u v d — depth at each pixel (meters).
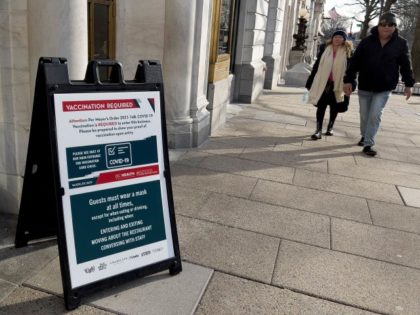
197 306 2.54
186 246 3.20
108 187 2.51
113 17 5.36
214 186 4.46
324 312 2.58
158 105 2.71
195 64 5.55
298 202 4.24
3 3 3.06
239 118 8.24
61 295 2.53
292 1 18.56
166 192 2.77
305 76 15.21
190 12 5.18
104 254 2.49
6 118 3.27
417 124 9.44
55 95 2.30
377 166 5.73
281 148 6.23
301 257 3.18
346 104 7.02
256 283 2.81
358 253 3.31
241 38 9.73
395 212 4.19
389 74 5.84
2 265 2.78
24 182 2.74
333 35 6.55
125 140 2.57
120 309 2.45
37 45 3.10
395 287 2.89
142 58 5.40
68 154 2.35
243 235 3.45
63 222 2.34
